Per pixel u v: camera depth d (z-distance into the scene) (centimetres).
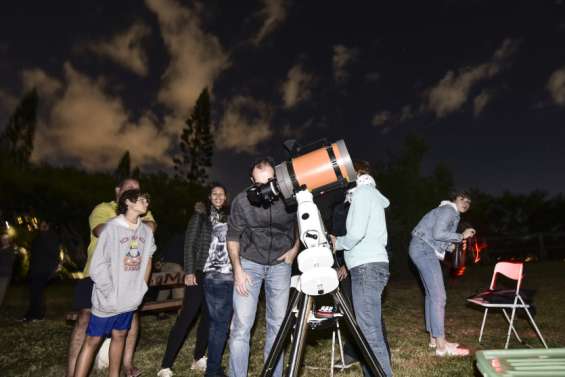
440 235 426
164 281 553
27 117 2247
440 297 440
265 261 324
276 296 329
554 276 1084
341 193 360
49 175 1502
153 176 1828
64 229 1404
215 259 380
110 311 325
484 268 1416
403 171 1358
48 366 454
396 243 1212
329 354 453
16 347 527
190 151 3306
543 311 664
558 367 216
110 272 328
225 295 377
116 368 348
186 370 421
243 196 320
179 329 402
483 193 2014
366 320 328
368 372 331
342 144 269
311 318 378
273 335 328
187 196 1827
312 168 266
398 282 1116
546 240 1675
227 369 425
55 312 784
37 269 698
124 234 334
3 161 1392
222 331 376
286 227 325
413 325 589
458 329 568
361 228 322
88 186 1584
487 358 233
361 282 330
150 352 484
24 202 1361
